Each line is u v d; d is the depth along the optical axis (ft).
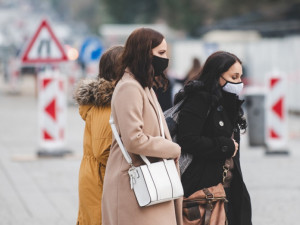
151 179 28.94
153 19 411.54
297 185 67.87
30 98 205.26
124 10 413.39
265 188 66.39
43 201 60.54
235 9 307.78
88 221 35.12
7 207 57.93
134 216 29.60
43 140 86.74
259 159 86.69
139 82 29.89
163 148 29.32
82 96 34.27
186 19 334.44
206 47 158.92
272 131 91.35
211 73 33.19
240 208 33.91
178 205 30.91
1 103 184.14
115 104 29.53
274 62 172.35
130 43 29.96
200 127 32.71
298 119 149.59
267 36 259.39
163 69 30.27
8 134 114.11
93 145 34.01
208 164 33.19
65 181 70.54
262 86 177.99
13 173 75.31
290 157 88.22
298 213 55.57
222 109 33.37
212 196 33.12
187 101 33.17
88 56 166.71
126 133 29.04
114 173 30.27
